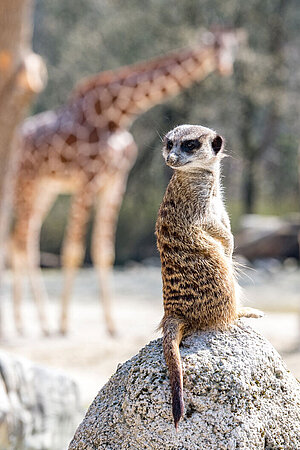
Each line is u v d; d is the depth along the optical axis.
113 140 11.10
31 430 5.35
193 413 3.06
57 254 23.00
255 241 20.83
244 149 23.55
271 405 3.19
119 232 23.59
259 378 3.17
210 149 3.54
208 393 3.07
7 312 12.84
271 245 20.80
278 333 10.53
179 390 2.95
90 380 7.91
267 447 3.14
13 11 9.54
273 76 22.73
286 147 25.23
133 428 3.11
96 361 9.18
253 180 24.02
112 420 3.23
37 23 26.88
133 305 13.67
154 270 19.64
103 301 11.00
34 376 5.57
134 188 24.45
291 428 3.21
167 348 3.11
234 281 3.41
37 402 5.48
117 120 11.17
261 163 25.55
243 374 3.13
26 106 9.95
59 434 5.65
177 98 21.84
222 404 3.07
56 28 24.88
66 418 5.74
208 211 3.43
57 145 10.95
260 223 21.66
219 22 22.78
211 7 22.66
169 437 3.05
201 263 3.30
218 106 22.94
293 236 20.92
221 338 3.25
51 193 11.61
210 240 3.38
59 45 25.11
